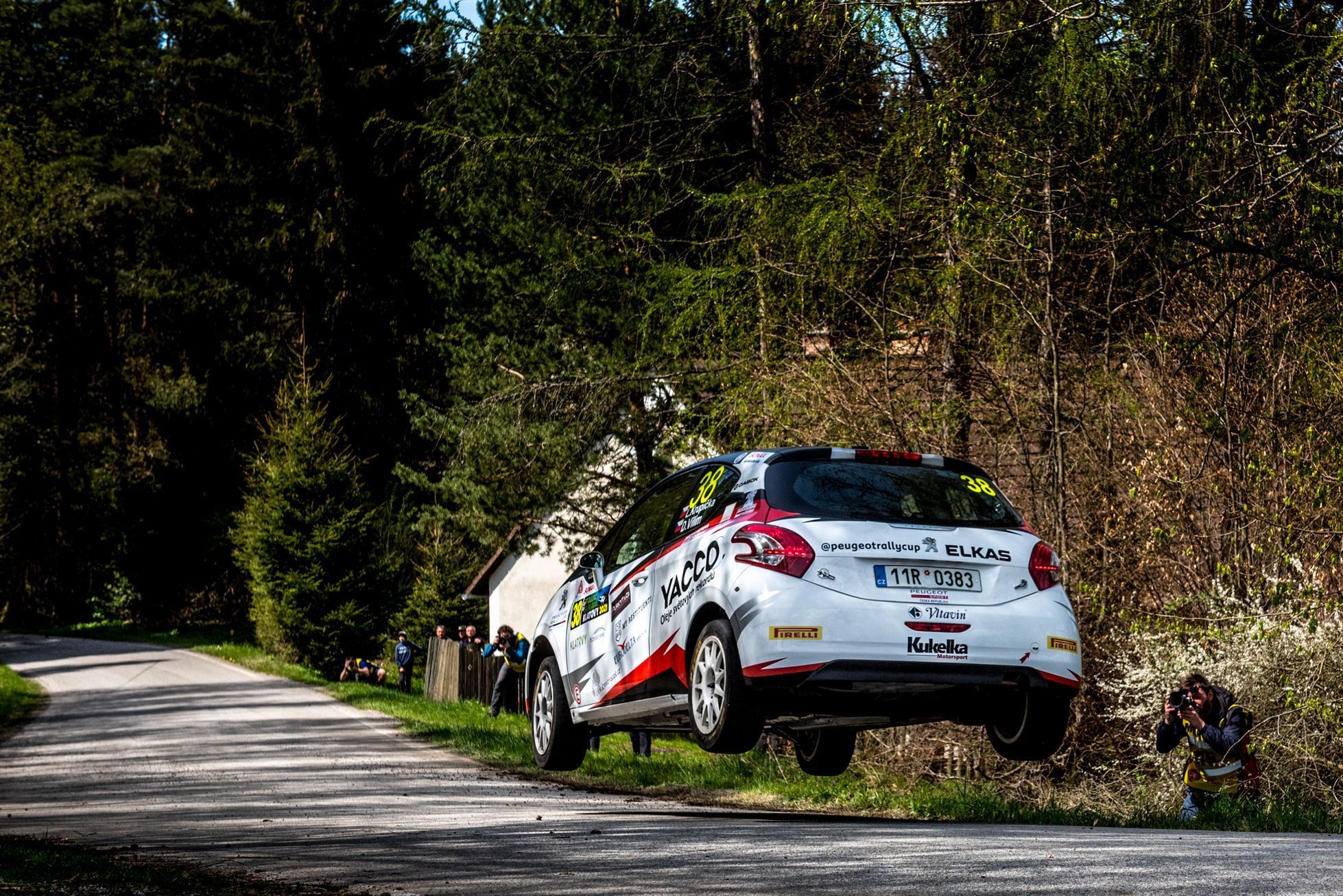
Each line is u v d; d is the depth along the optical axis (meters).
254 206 44.69
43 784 13.22
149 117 56.09
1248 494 11.07
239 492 53.06
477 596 37.38
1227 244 11.17
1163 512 11.45
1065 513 12.02
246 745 17.86
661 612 7.88
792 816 9.15
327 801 10.82
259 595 38.72
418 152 23.97
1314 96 11.33
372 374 43.97
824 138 17.67
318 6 41.91
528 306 23.12
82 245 53.34
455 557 41.25
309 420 38.19
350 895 4.88
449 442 25.34
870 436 12.84
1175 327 11.99
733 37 19.69
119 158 52.78
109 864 5.86
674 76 19.95
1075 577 11.90
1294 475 10.28
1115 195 11.53
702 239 18.97
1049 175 11.85
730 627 7.12
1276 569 10.55
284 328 45.94
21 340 53.47
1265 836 6.25
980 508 7.35
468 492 23.81
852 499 7.16
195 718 22.31
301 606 36.62
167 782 13.20
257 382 48.59
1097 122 11.76
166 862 6.15
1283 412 11.38
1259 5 12.34
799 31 14.29
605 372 20.81
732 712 7.01
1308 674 9.66
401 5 20.97
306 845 6.88
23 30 51.94
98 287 54.16
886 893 4.31
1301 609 9.78
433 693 28.17
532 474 22.02
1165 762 10.35
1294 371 11.43
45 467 54.62
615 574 8.69
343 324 43.59
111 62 53.97
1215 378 11.66
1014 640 6.95
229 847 6.85
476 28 20.70
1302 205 11.34
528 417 21.41
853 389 13.15
